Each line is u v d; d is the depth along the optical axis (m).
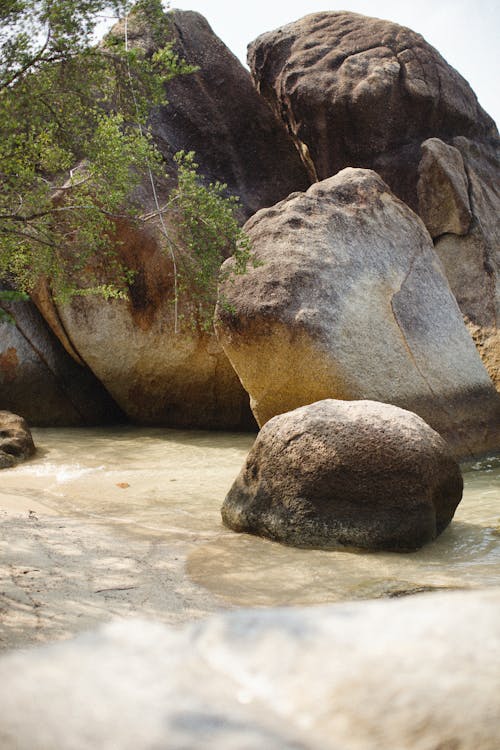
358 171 12.38
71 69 8.20
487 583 5.16
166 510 7.55
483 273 14.38
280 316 10.17
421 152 15.18
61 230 9.91
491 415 11.46
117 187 9.19
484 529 6.77
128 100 9.10
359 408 6.71
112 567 5.39
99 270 13.91
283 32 17.56
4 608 4.32
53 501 7.90
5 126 7.69
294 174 18.53
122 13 7.88
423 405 10.70
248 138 18.55
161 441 12.66
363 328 10.58
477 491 8.55
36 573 5.09
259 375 10.46
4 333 14.81
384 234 11.82
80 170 10.63
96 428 14.50
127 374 14.23
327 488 6.34
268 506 6.53
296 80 16.59
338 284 10.67
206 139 18.23
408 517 6.21
